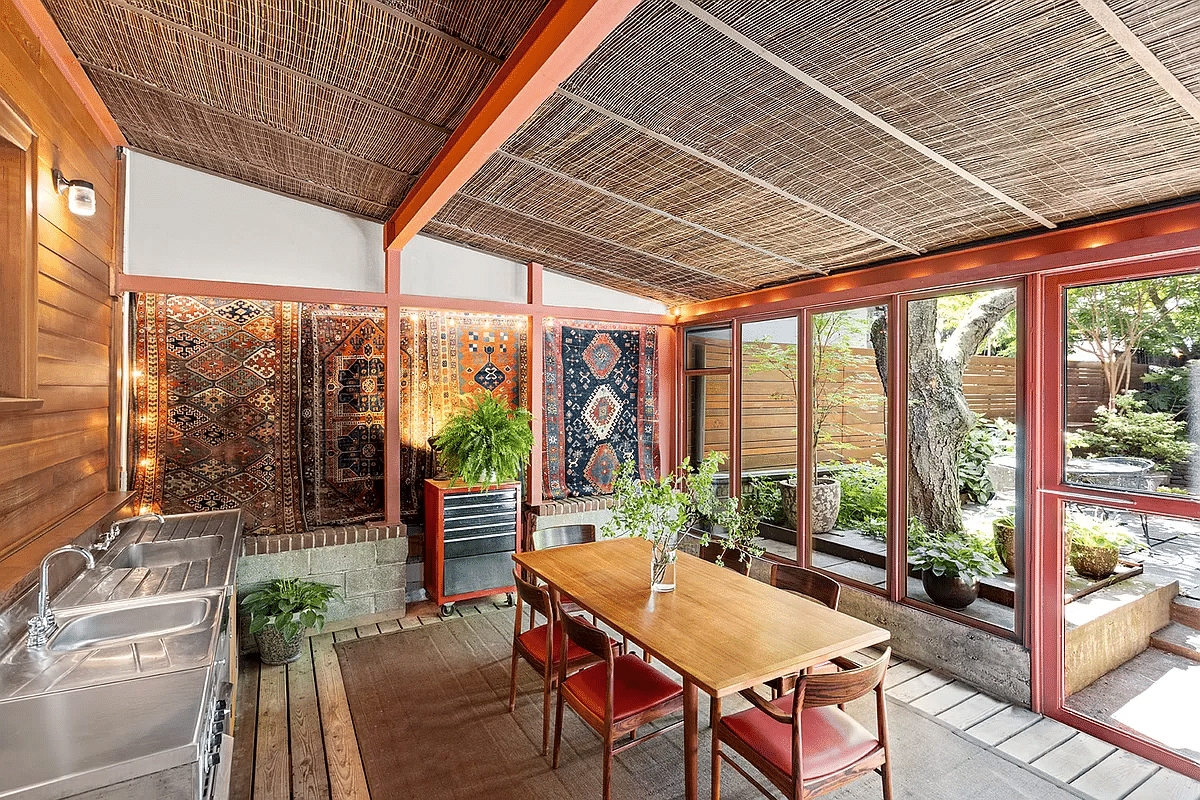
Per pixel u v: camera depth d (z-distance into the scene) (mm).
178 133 3449
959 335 3557
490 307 4871
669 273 4824
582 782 2574
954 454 3588
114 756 1229
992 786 2525
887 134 2396
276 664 3633
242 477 4066
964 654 3414
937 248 3596
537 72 2059
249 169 3871
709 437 5617
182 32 2473
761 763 2076
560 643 2914
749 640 2275
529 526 4336
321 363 4320
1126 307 2830
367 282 4523
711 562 3521
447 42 2322
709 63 2127
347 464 4402
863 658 3756
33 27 2291
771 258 4137
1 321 2078
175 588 2307
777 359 4840
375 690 3336
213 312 4004
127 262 3764
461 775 2607
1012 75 1934
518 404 5148
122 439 3643
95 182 3166
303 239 4312
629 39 2061
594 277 5367
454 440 4391
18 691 1498
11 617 1819
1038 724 2996
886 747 2156
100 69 2801
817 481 4469
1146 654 2750
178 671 1629
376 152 3375
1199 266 2580
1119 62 1798
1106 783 2549
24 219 2109
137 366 3789
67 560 2309
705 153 2783
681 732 2979
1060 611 3037
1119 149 2287
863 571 4164
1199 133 2117
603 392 5570
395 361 4473
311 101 2918
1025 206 2871
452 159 2955
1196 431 2605
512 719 3055
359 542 4223
